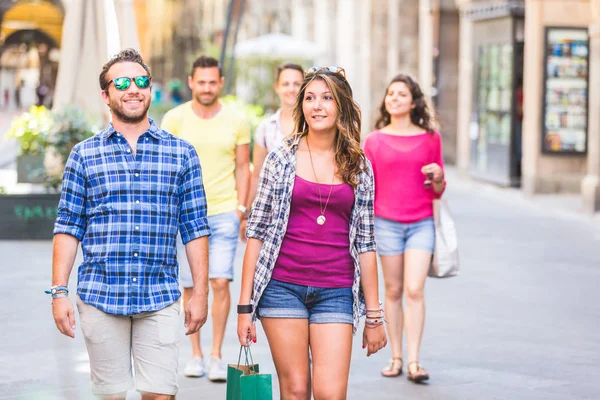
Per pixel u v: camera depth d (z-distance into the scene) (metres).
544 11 39.59
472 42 46.81
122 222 9.13
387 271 14.45
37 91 117.56
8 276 21.48
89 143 9.23
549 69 39.62
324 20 80.62
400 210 14.34
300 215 9.59
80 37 28.95
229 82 40.44
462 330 17.38
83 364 14.77
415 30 61.81
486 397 13.28
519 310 19.11
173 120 14.48
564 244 27.92
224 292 14.15
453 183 46.91
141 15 137.12
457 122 56.12
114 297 9.08
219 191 14.32
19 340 16.11
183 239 9.51
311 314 9.66
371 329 9.80
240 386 9.04
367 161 9.70
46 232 26.77
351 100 9.64
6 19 126.00
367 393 13.46
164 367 9.19
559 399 13.20
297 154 9.68
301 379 9.60
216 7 117.56
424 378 14.00
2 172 37.72
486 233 30.00
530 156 39.88
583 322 18.11
